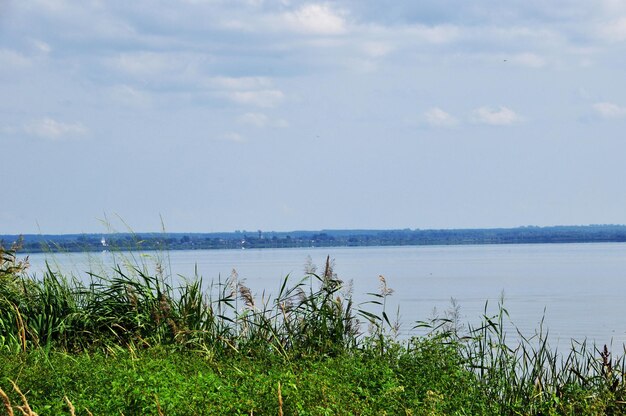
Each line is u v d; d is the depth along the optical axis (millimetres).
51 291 16844
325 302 16203
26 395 11742
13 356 14062
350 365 13328
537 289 75312
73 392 11805
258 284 65250
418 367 13328
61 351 15547
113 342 16219
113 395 11102
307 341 15875
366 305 52938
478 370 13961
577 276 103188
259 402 11023
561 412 12133
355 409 11273
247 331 16484
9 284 17203
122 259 17281
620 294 67562
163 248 17375
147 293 16859
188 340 15820
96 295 17125
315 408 10898
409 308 50750
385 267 140125
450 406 12055
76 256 17422
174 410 10680
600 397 12273
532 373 13539
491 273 112562
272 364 14805
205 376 12320
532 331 38344
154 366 12766
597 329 39156
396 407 11508
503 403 12906
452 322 15602
